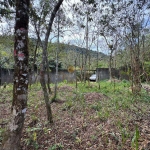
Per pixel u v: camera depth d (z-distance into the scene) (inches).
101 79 708.7
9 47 443.2
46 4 213.8
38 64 473.7
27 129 152.8
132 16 273.9
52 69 631.2
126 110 197.3
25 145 130.9
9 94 339.3
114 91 340.5
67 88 387.2
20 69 89.8
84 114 191.9
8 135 89.2
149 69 402.9
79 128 154.1
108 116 176.4
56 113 202.2
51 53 463.8
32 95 314.8
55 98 261.6
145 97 260.5
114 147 116.8
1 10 155.0
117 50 563.2
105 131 140.0
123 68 642.8
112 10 252.5
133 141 110.4
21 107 90.0
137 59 295.3
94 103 238.5
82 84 474.3
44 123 168.6
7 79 536.4
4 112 219.5
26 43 91.3
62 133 147.0
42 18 225.3
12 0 140.2
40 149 127.0
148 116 169.8
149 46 391.9
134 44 297.0
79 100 260.2
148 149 106.4
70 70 639.1
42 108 226.4
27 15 90.9
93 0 186.1
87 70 572.4
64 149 123.0
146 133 128.2
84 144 127.1
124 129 136.5
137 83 292.4
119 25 293.1
